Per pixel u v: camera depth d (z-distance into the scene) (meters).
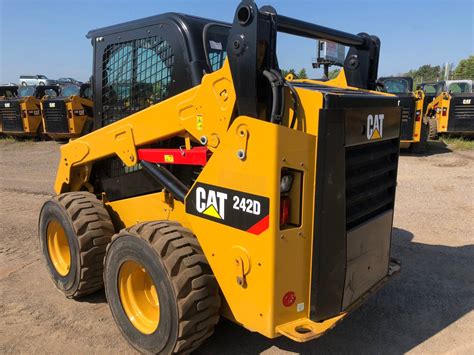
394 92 12.19
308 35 2.99
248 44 2.40
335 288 2.71
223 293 2.74
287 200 2.47
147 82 3.44
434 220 6.18
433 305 3.84
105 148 3.65
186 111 2.90
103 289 4.17
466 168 9.84
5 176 9.75
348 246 2.77
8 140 16.16
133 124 3.34
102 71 3.83
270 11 2.48
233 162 2.54
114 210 3.96
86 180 4.09
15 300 3.98
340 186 2.59
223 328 3.45
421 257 4.89
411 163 10.52
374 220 3.07
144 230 2.90
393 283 4.26
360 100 2.67
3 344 3.29
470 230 5.76
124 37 3.58
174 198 3.28
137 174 3.66
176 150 3.07
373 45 3.56
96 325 3.55
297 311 2.62
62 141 15.69
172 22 3.17
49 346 3.27
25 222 6.35
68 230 3.71
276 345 3.24
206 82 2.73
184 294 2.66
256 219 2.47
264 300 2.50
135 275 3.12
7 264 4.80
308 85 3.14
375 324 3.54
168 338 2.77
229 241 2.63
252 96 2.44
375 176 3.04
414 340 3.32
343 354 3.14
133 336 3.09
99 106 3.92
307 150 2.46
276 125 2.32
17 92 18.73
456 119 13.20
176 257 2.70
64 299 4.00
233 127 2.52
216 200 2.67
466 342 3.28
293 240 2.50
